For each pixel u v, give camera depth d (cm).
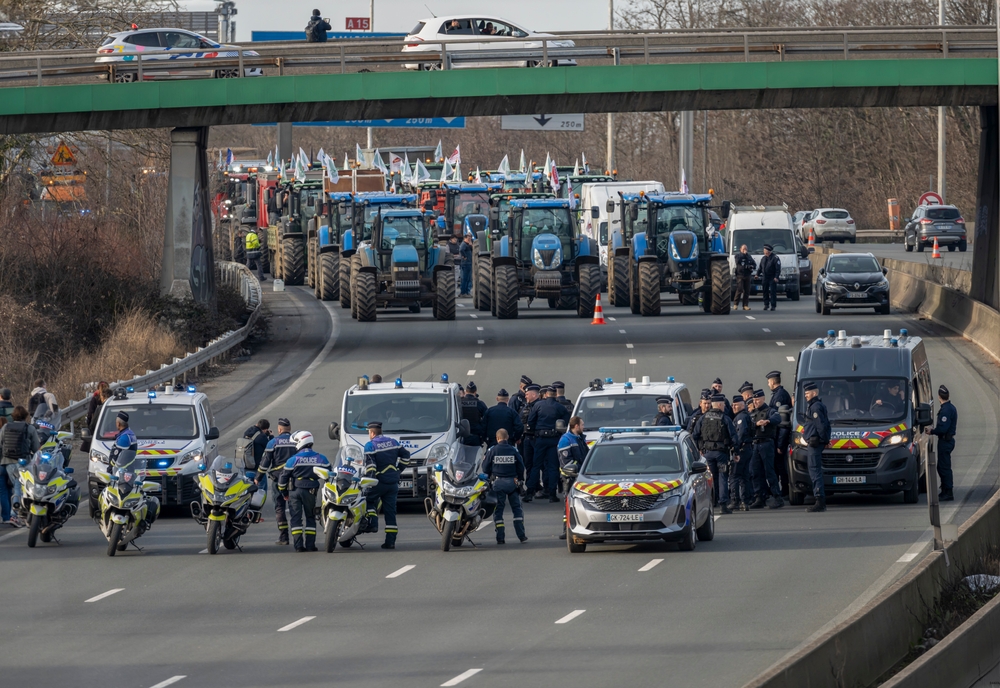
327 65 14138
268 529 7844
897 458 8062
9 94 13238
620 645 4788
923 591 5050
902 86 13550
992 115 14500
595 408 8562
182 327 13975
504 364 12912
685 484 6744
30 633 5159
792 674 3756
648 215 16512
